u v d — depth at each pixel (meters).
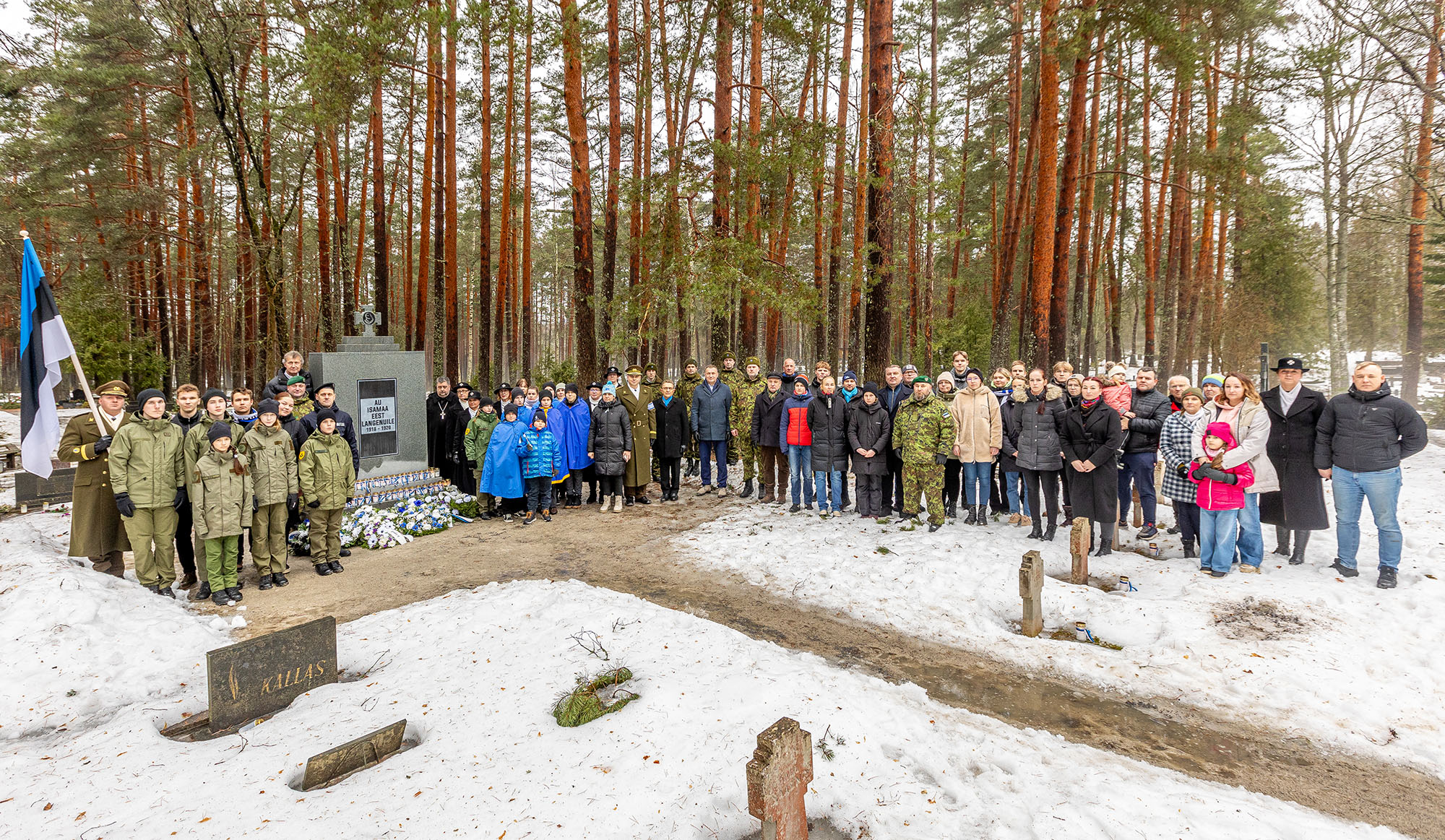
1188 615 5.11
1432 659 4.31
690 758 3.16
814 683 3.98
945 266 26.77
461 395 9.70
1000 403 7.77
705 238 10.75
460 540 7.95
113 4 14.82
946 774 3.19
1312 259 20.08
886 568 6.53
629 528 8.46
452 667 4.27
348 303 21.17
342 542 7.67
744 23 11.98
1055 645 4.91
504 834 2.64
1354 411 5.49
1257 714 3.98
